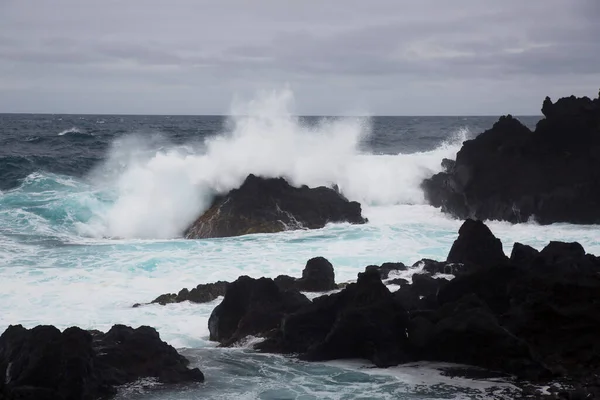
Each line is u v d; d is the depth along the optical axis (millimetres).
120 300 18656
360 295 13969
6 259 23938
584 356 13055
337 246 25484
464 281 14977
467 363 13133
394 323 13602
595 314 13430
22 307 17891
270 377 12500
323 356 13539
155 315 17250
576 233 28750
